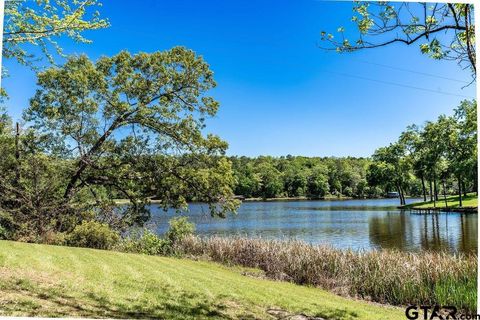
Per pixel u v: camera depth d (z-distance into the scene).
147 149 25.42
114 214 23.25
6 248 12.49
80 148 24.48
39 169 21.53
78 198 24.28
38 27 10.93
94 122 24.59
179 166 25.89
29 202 19.98
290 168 130.50
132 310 7.97
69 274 10.37
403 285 13.19
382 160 82.69
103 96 25.30
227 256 19.62
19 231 18.78
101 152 24.78
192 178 25.44
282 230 38.94
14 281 8.73
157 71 25.62
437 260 13.70
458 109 53.03
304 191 123.12
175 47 25.94
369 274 14.13
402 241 30.06
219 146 26.06
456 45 7.62
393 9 7.61
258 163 135.00
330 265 15.44
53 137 23.95
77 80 23.83
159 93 25.81
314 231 37.72
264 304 9.98
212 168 25.81
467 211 52.53
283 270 16.44
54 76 23.78
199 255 20.77
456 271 12.91
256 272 17.39
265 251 18.23
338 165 130.12
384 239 31.41
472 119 51.41
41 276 9.66
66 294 8.40
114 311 7.68
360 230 37.72
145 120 24.91
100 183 25.20
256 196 117.75
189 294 10.07
